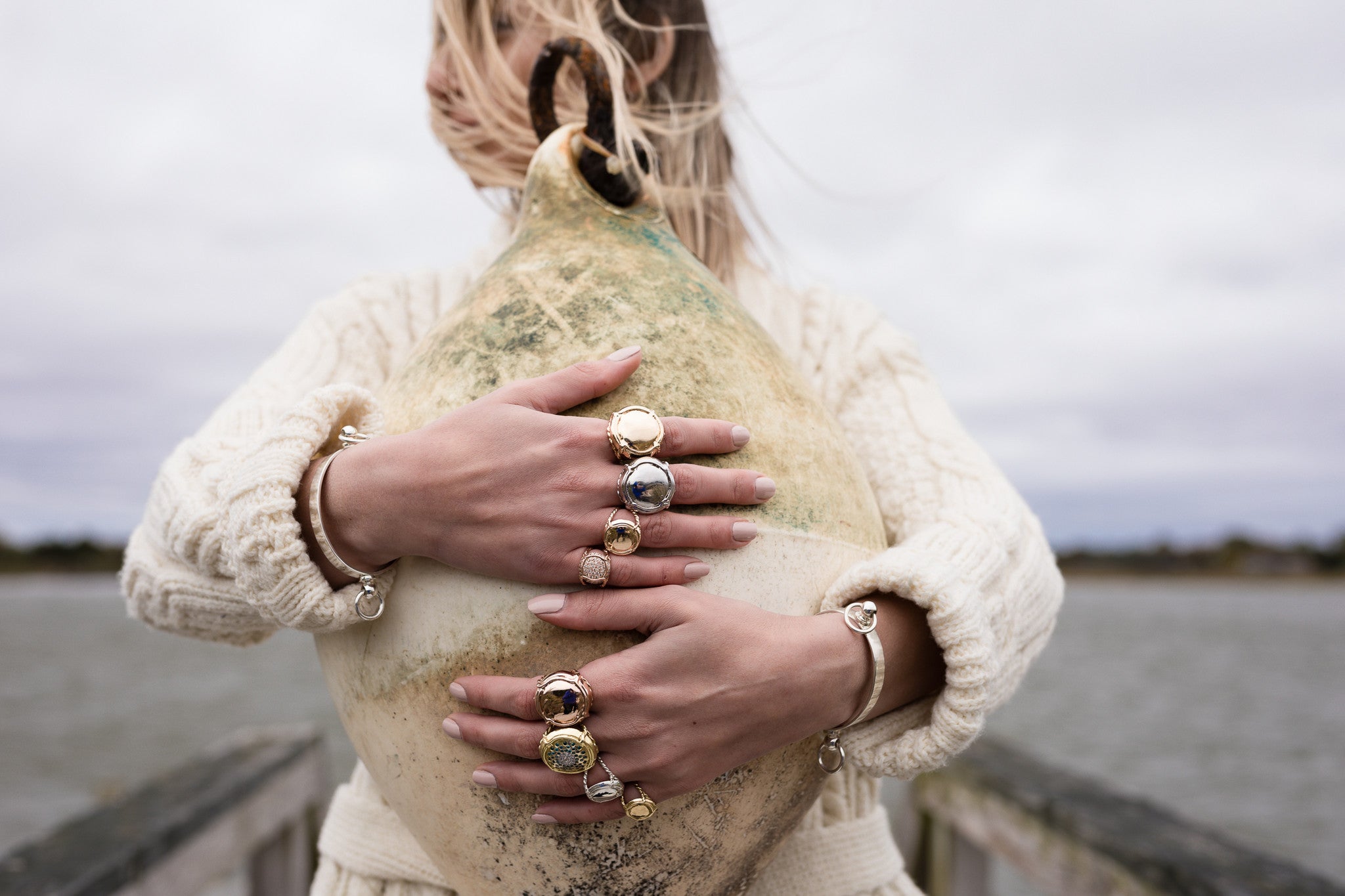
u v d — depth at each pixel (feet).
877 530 3.01
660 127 3.87
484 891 2.68
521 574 2.31
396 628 2.55
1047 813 7.02
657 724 2.26
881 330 3.77
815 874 3.32
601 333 2.61
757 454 2.57
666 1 3.99
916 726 2.78
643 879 2.53
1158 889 5.61
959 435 3.45
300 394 3.33
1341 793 31.94
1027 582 2.97
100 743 35.14
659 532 2.32
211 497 2.76
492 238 4.11
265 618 2.56
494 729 2.35
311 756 10.09
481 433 2.30
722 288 3.00
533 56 3.86
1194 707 55.98
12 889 5.24
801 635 2.41
